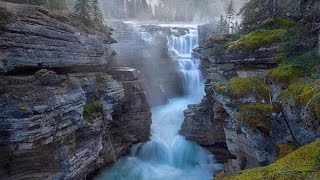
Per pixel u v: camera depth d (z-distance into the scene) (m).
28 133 13.52
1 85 13.73
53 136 14.88
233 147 18.64
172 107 34.06
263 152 15.30
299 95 13.55
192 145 25.95
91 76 20.73
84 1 24.03
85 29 21.75
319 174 8.80
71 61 18.98
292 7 20.16
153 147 25.92
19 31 15.00
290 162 9.97
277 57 17.20
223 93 17.72
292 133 14.23
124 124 25.62
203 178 22.70
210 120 25.34
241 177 9.98
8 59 14.47
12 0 19.89
